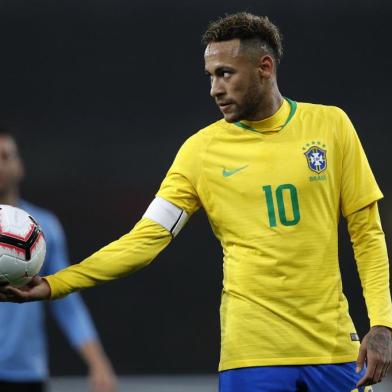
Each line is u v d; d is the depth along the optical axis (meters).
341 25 35.97
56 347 35.34
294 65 35.88
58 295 17.28
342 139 17.72
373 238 17.69
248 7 35.88
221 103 17.38
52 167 35.47
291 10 35.97
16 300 17.05
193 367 35.12
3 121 35.53
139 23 35.91
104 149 35.53
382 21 35.97
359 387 17.28
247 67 17.25
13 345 24.41
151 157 35.47
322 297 17.31
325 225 17.44
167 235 17.84
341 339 17.42
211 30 17.50
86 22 35.88
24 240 16.89
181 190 17.81
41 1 35.97
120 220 35.41
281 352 17.17
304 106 18.02
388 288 17.47
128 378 35.09
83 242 35.34
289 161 17.44
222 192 17.59
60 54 35.84
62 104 35.69
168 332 35.28
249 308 17.30
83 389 35.09
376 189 17.86
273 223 17.30
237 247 17.56
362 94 35.78
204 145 17.78
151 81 35.66
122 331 35.28
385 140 35.62
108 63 35.78
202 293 35.25
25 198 35.34
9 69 35.78
